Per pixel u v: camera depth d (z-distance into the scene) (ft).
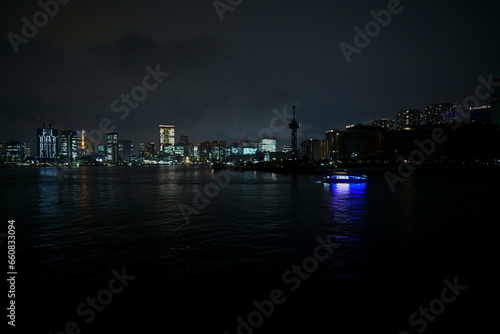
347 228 114.32
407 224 121.90
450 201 192.44
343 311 52.31
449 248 87.81
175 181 426.51
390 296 57.67
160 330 46.91
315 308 53.16
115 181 429.38
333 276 66.85
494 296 57.67
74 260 77.41
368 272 69.31
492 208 163.63
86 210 161.99
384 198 211.61
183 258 78.79
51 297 57.11
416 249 87.10
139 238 99.71
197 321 49.16
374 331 46.68
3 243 93.71
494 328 47.50
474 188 284.20
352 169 618.85
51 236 102.83
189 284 62.64
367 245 91.15
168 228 115.14
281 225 120.37
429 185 321.52
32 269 71.20
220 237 100.83
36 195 243.60
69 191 278.26
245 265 73.61
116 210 161.89
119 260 77.36
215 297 57.00
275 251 84.99
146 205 181.88
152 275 67.36
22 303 54.90
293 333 46.09
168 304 54.54
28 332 46.32
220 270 70.28
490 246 90.22
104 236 102.58
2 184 369.50
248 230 111.34
